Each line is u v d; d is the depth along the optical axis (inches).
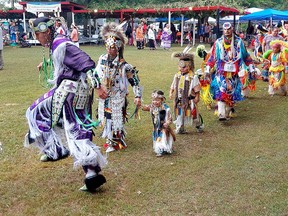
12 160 203.5
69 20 1334.9
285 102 340.8
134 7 1181.7
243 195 162.6
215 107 299.7
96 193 165.9
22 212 150.8
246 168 191.0
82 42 1219.2
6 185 173.3
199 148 222.2
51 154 160.2
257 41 540.4
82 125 156.2
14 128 256.1
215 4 1069.1
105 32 211.8
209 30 1237.7
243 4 1724.9
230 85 272.2
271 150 216.7
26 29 1391.5
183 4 1111.6
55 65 155.5
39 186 172.7
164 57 740.0
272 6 1935.3
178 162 200.8
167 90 386.0
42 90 388.5
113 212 150.8
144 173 186.5
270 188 168.6
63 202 158.6
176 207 153.6
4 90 389.4
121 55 214.5
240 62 273.9
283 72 364.5
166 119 208.5
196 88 243.1
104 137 224.7
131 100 341.4
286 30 451.8
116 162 201.5
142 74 496.1
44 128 157.9
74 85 154.9
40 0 1296.8
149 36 978.7
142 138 241.4
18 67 583.8
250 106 327.3
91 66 150.7
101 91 154.1
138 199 160.9
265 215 146.4
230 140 235.9
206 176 182.2
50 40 158.2
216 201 157.8
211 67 280.7
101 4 1274.6
